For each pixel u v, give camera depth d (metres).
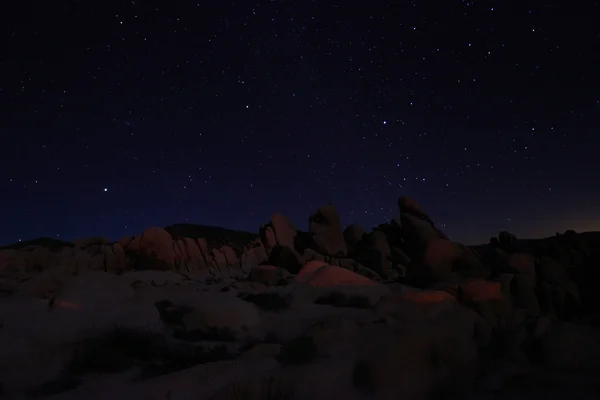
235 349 7.34
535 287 10.43
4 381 5.48
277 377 5.66
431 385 6.19
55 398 5.05
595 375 6.82
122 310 8.59
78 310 8.59
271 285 15.06
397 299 9.80
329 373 5.89
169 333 8.20
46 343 6.88
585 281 12.34
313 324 8.91
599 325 8.96
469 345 7.24
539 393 6.12
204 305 9.02
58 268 14.38
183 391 5.27
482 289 9.78
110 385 5.50
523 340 8.09
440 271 13.26
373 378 5.99
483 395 6.12
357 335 7.39
